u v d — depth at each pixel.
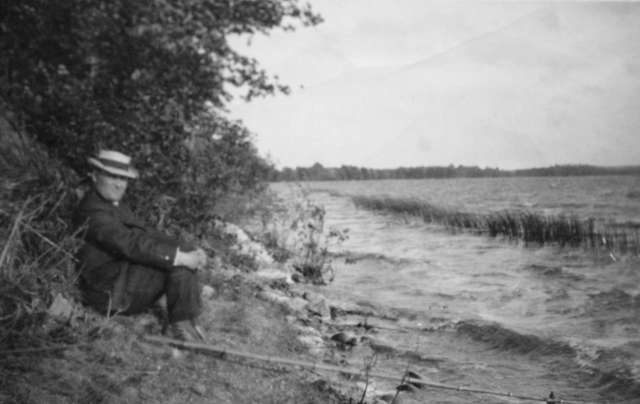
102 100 5.96
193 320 4.48
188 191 6.40
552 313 7.32
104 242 4.38
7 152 5.09
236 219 10.59
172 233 6.36
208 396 3.67
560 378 4.98
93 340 3.95
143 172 6.03
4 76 5.62
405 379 4.66
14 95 5.67
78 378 3.46
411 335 6.32
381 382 4.66
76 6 5.61
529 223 15.73
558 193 46.78
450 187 74.12
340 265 10.90
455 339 6.26
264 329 5.34
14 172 4.96
